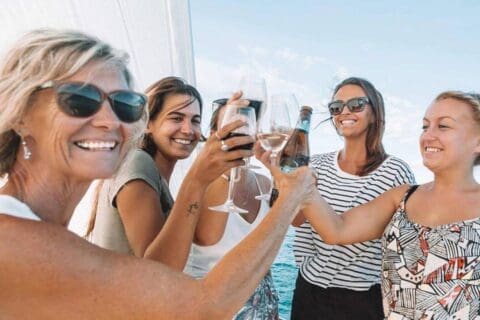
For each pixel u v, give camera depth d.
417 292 1.68
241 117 1.26
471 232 1.66
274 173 1.20
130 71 1.04
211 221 1.69
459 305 1.62
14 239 0.78
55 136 0.91
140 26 3.40
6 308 0.78
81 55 0.90
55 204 0.98
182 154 1.97
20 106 0.89
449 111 1.74
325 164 2.57
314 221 1.88
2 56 0.93
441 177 1.77
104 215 1.56
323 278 2.36
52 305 0.79
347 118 2.41
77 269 0.79
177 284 0.84
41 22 2.57
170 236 1.30
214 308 0.85
